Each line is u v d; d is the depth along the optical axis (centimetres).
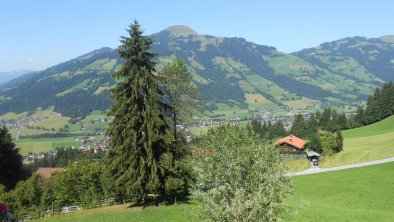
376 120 15062
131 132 4100
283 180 1966
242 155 1947
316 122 15125
